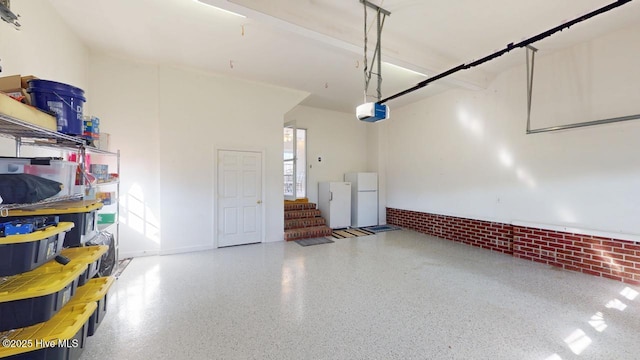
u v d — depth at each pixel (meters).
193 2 2.70
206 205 4.60
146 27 3.16
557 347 1.95
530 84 3.91
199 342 2.01
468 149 4.95
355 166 7.46
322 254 4.37
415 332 2.15
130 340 2.02
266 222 5.17
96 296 1.80
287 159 6.71
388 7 2.72
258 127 5.04
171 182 4.32
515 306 2.58
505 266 3.76
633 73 3.03
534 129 3.93
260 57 3.91
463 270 3.60
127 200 4.09
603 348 1.93
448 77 4.08
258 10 2.46
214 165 4.64
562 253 3.67
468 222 4.98
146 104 4.17
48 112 1.74
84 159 2.22
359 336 2.10
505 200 4.35
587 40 3.36
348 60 3.98
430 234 5.80
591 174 3.38
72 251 1.92
